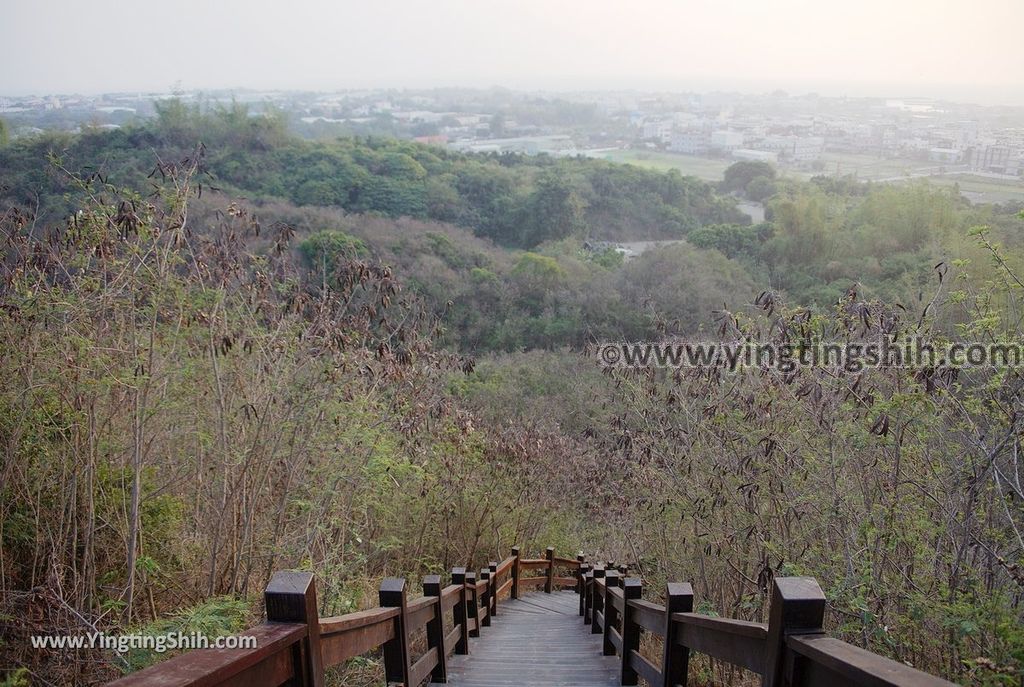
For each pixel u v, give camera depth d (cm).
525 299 3322
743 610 708
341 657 277
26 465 528
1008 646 366
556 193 4831
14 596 461
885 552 515
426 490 904
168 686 164
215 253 616
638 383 908
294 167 4266
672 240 4806
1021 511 485
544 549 1420
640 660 445
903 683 158
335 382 645
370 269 675
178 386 593
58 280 531
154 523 608
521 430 1220
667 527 901
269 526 650
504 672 556
